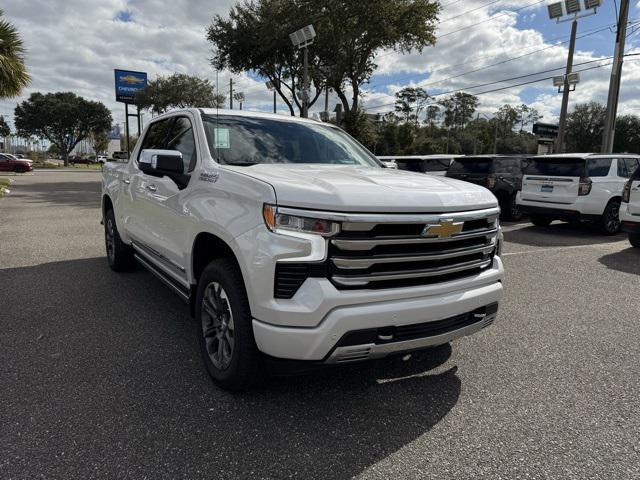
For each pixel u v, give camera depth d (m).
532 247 8.91
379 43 25.66
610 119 18.00
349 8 24.27
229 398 3.04
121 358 3.62
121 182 5.43
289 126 4.34
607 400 3.17
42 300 4.99
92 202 15.85
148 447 2.53
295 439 2.64
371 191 2.65
